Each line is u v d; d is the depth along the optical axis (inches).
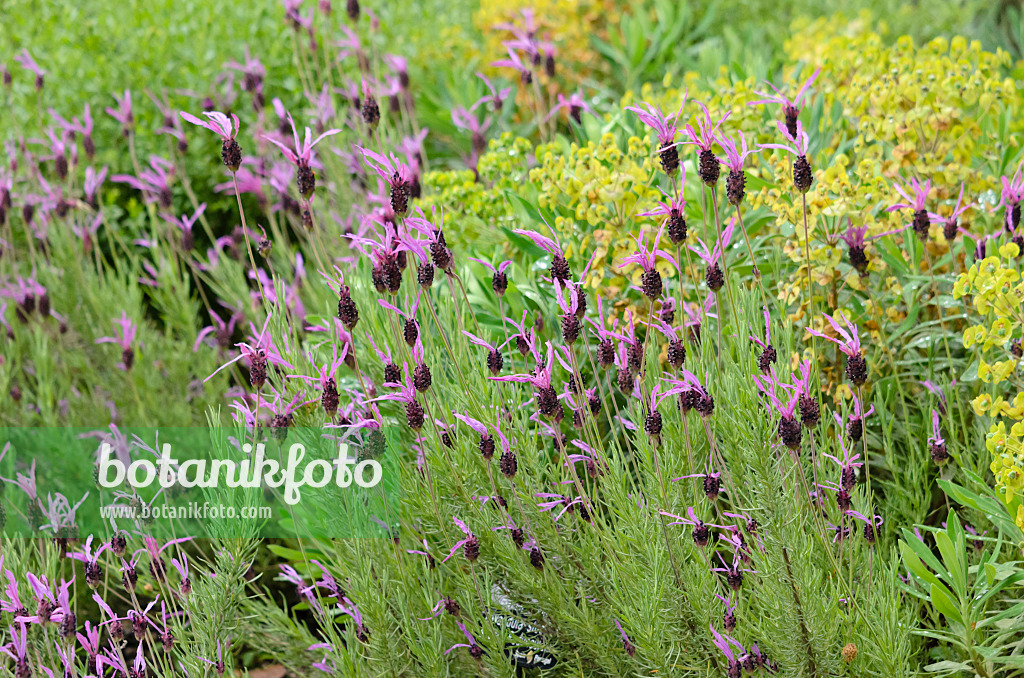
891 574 78.2
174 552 85.7
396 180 79.1
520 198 86.7
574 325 78.2
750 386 78.4
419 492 80.4
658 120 78.0
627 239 83.1
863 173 82.5
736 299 81.1
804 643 77.6
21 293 93.7
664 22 137.3
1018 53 113.0
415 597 80.1
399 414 83.0
